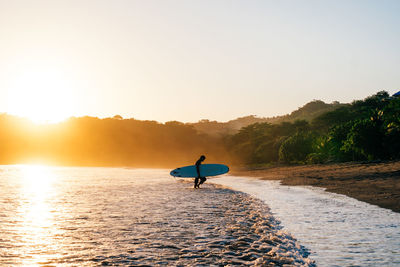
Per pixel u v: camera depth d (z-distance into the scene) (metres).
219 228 7.16
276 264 4.65
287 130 107.06
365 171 22.94
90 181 26.02
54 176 34.31
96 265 4.62
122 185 21.45
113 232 6.79
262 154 92.50
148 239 6.17
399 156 30.78
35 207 10.65
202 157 19.34
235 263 4.69
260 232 6.75
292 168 39.84
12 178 29.69
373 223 7.52
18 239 6.20
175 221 8.02
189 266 4.56
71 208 10.41
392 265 4.63
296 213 9.12
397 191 12.64
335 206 10.21
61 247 5.61
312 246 5.69
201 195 14.57
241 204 11.28
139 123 149.00
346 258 4.97
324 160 44.91
